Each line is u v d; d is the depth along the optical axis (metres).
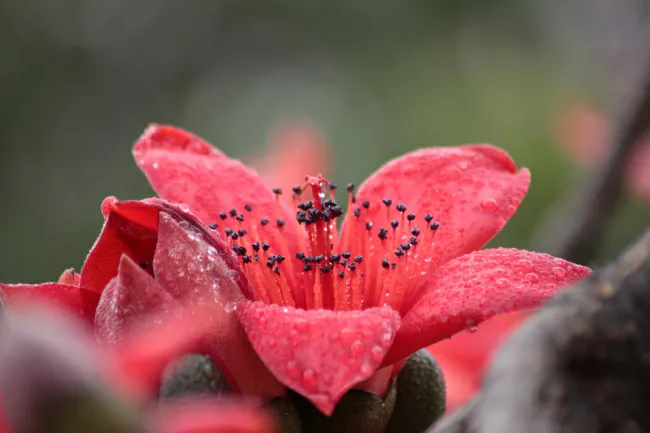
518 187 0.54
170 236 0.47
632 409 0.40
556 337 0.40
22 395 0.39
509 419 0.40
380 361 0.45
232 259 0.48
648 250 0.40
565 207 0.73
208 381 0.47
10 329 0.39
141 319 0.45
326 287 0.52
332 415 0.48
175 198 0.53
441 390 0.50
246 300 0.47
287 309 0.47
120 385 0.40
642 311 0.40
